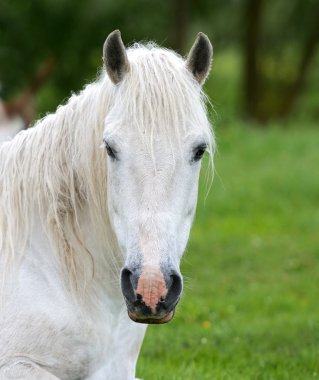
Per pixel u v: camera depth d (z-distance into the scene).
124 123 6.44
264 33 48.91
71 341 7.06
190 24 48.34
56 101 39.28
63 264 7.14
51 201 7.21
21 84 37.12
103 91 6.96
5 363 6.93
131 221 6.31
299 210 22.45
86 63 39.41
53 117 7.43
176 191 6.38
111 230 7.13
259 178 25.19
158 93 6.43
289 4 48.19
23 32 37.88
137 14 38.69
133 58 6.74
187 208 6.59
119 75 6.68
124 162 6.39
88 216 7.26
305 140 31.44
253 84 46.41
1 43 37.72
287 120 46.94
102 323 7.21
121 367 7.50
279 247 18.61
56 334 7.00
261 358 11.17
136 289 6.10
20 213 7.23
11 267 7.09
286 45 49.31
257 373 10.34
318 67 52.00
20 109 19.94
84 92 7.36
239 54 58.53
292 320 13.41
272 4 48.84
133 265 6.18
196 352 11.27
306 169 26.59
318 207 22.75
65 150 7.27
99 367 7.29
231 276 16.42
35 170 7.27
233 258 17.61
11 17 37.66
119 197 6.49
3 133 18.00
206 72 6.80
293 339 12.24
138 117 6.39
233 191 23.77
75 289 7.13
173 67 6.62
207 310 13.84
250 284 15.97
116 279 7.27
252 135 32.31
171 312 6.23
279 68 48.56
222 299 14.78
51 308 7.00
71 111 7.30
